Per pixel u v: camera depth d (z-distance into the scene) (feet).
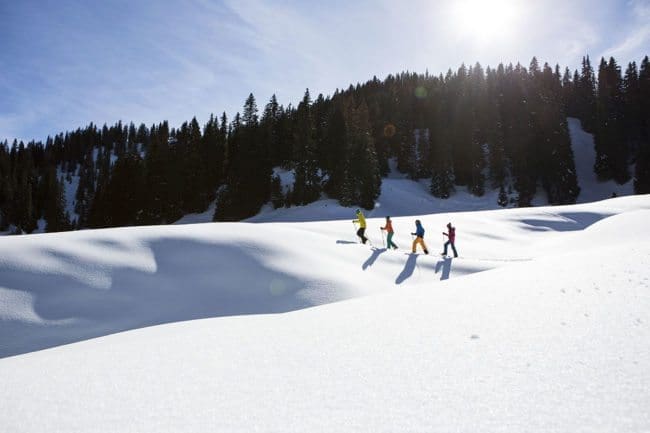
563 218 99.25
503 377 8.11
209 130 233.55
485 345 10.23
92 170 380.78
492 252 63.21
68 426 7.46
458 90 296.71
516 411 6.66
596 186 241.35
